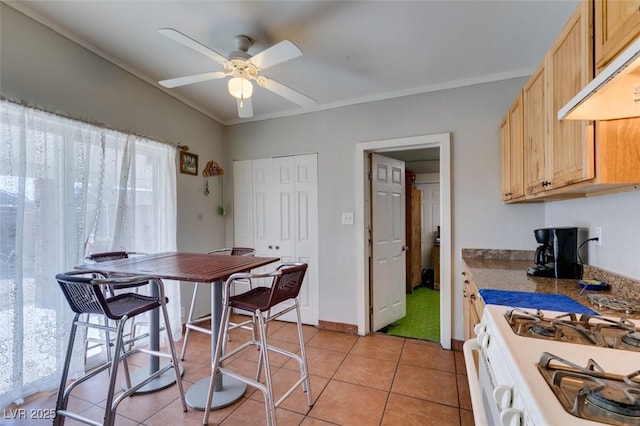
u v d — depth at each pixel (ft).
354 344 9.41
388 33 6.60
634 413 1.87
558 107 4.52
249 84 6.46
